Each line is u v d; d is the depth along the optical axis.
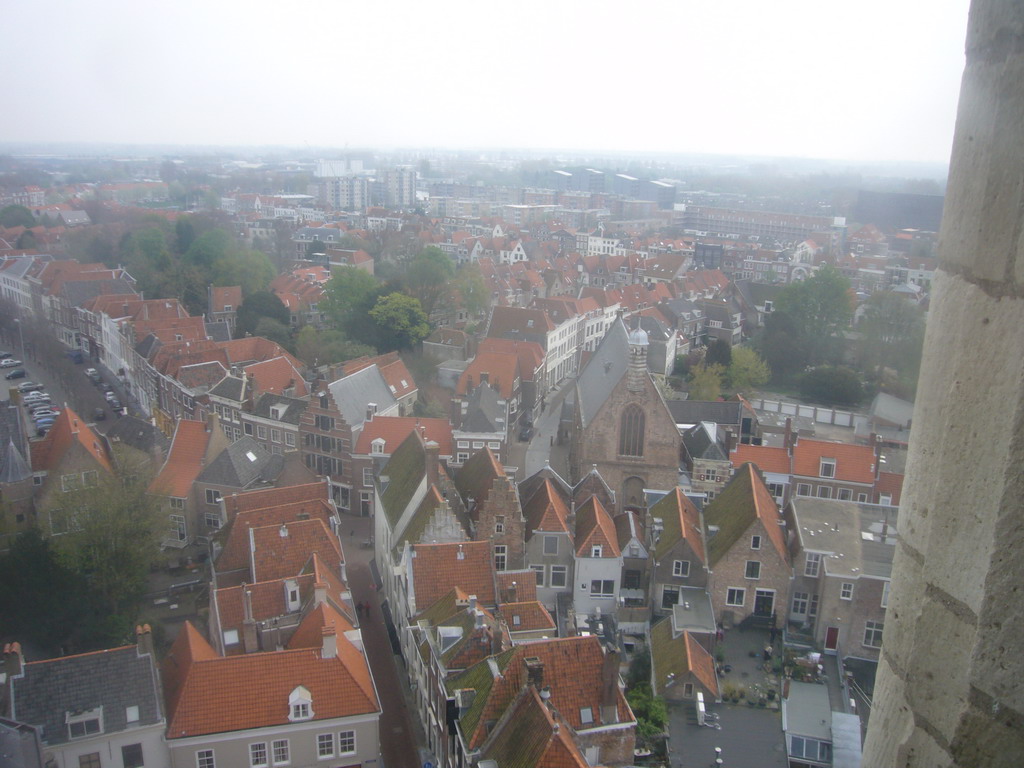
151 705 46.12
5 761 39.44
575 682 45.53
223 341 134.88
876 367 137.25
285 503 73.75
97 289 161.38
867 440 102.88
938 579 6.76
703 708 53.16
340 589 61.72
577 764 37.84
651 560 66.50
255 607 56.69
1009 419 6.01
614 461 85.44
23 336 151.62
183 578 78.31
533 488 75.94
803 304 148.88
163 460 88.75
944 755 6.60
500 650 48.75
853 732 51.84
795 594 64.31
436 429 95.19
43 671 45.81
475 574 60.38
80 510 68.19
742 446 91.69
